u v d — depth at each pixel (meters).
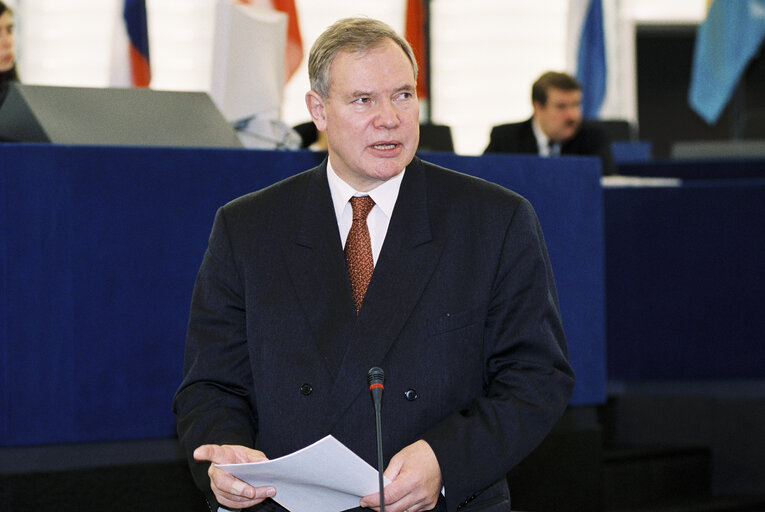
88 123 5.66
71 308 5.07
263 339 3.51
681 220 8.70
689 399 8.62
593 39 16.25
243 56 6.65
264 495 3.21
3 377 4.95
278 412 3.46
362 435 3.38
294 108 15.48
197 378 3.61
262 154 5.43
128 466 5.20
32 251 5.00
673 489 8.17
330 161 3.63
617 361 8.88
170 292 5.25
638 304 8.82
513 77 16.69
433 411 3.39
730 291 8.57
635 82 19.72
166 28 15.07
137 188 5.18
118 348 5.16
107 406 5.14
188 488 5.32
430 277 3.45
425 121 16.38
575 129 9.74
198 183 5.30
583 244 6.13
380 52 3.38
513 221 3.53
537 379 3.40
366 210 3.57
